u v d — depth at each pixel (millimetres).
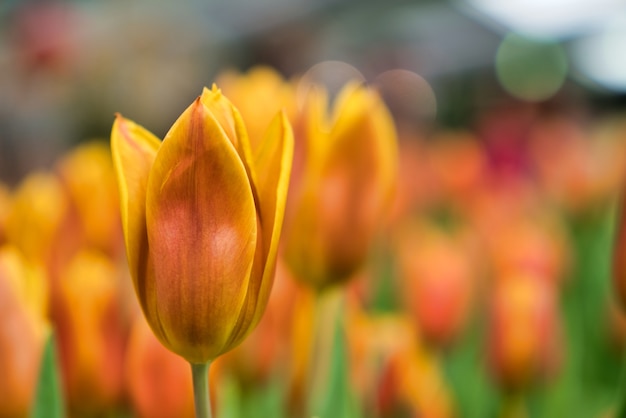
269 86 495
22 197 556
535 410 693
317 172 451
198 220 329
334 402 458
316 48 3271
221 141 325
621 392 404
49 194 680
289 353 500
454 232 1369
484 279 832
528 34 4105
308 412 485
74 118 2320
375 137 453
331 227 452
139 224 334
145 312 338
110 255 544
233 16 2918
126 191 332
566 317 874
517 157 1612
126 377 456
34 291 433
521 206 1177
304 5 3049
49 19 2117
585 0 4125
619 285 407
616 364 841
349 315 511
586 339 920
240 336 340
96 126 2322
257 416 521
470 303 817
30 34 2104
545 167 1557
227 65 2947
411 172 1373
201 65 2740
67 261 517
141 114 2385
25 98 2244
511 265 749
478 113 4074
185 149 325
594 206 1315
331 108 1885
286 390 501
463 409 685
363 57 3576
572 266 983
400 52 3607
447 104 4066
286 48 3084
